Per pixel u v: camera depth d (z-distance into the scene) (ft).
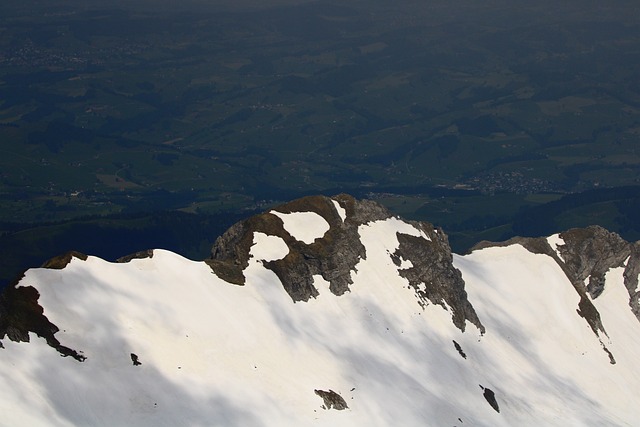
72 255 501.97
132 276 522.06
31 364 427.33
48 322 454.40
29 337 442.50
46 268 486.79
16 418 379.55
